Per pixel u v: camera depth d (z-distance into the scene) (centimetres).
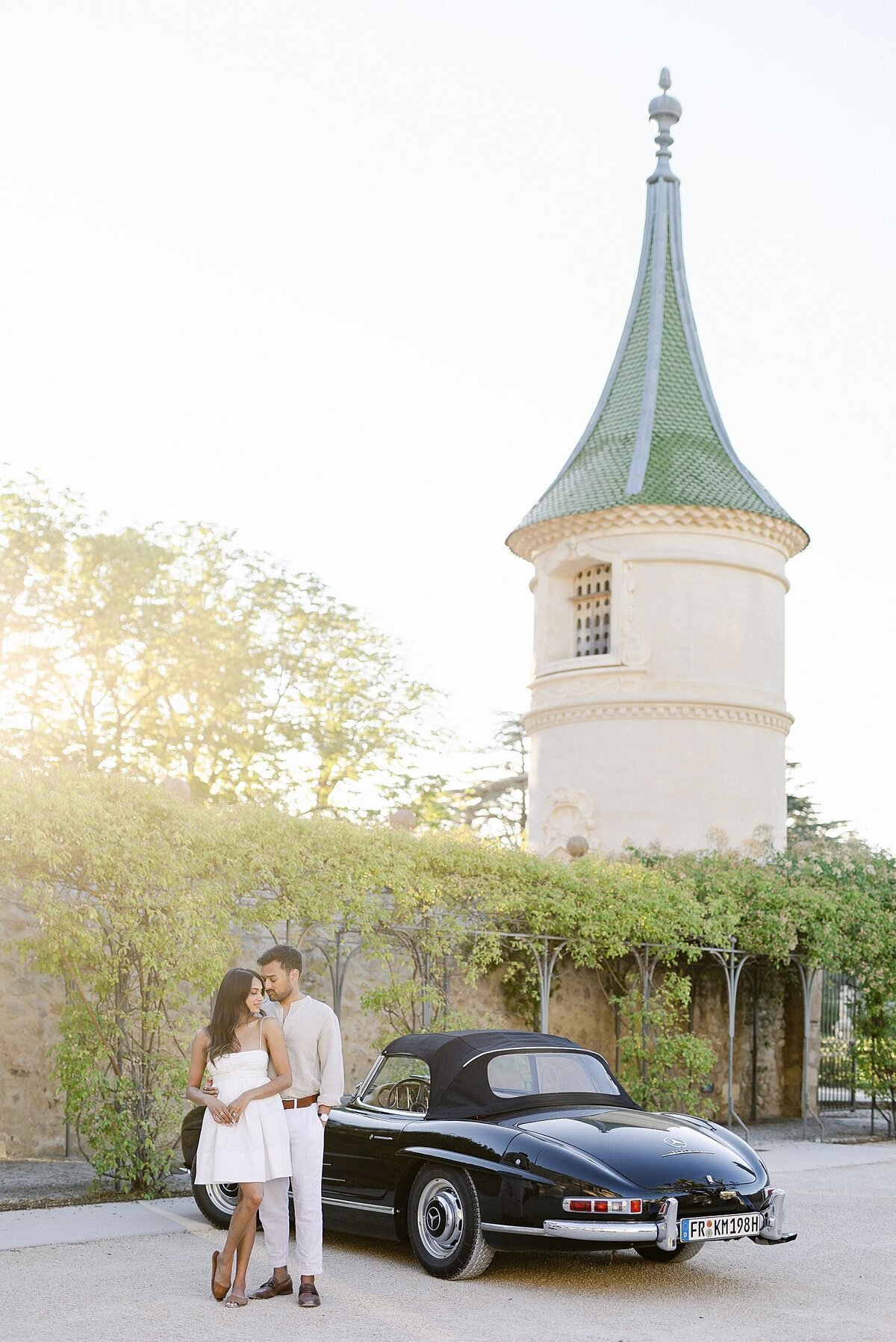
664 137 3003
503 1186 804
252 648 3034
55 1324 700
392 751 3200
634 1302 789
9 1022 1321
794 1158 1571
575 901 1566
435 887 1413
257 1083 752
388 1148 881
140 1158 1128
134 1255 877
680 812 2494
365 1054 1636
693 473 2622
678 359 2839
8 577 2739
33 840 1032
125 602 2806
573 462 2788
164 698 2956
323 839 1311
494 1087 884
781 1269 896
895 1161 1577
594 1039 1895
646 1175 790
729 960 1842
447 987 1498
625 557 2567
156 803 1144
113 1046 1134
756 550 2628
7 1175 1214
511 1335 700
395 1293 791
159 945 1104
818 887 1972
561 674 2620
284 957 792
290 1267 861
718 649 2556
